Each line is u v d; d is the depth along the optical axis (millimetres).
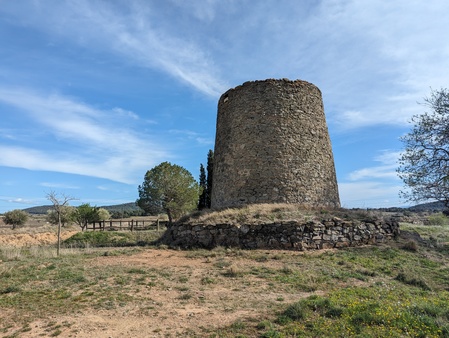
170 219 34375
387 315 6258
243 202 19062
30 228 43438
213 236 15984
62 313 7430
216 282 9992
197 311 7492
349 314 6523
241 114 20438
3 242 28109
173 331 6375
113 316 7211
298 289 9273
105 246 21266
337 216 16531
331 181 20703
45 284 9805
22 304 8055
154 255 14562
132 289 9242
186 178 34938
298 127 19922
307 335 5828
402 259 13102
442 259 13695
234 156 20141
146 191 34625
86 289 9258
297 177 19016
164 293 8930
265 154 19219
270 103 19969
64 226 44000
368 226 16016
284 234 14883
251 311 7398
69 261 13258
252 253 13828
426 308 6891
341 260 12578
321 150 20547
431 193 14062
